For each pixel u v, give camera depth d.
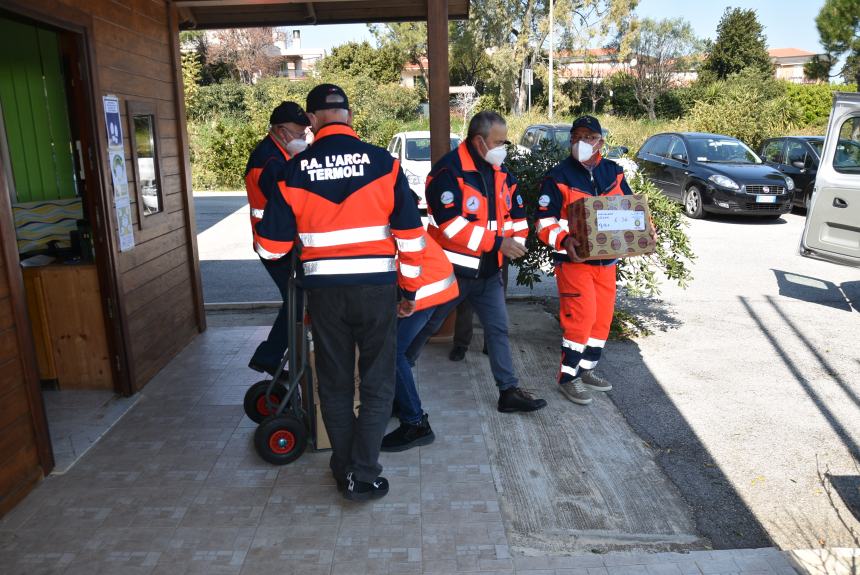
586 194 4.19
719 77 44.12
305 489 3.44
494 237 3.96
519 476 3.60
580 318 4.36
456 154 3.93
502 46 38.94
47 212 4.93
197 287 5.84
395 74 41.22
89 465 3.67
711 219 12.48
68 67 4.07
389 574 2.80
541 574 2.81
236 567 2.84
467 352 5.44
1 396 3.20
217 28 6.20
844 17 23.16
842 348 5.69
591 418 4.31
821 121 26.31
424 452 3.82
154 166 5.08
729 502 3.41
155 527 3.12
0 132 4.77
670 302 7.09
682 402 4.60
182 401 4.51
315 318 3.13
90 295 4.56
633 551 2.98
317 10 6.22
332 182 2.96
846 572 2.83
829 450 3.95
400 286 3.24
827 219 6.72
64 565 2.86
